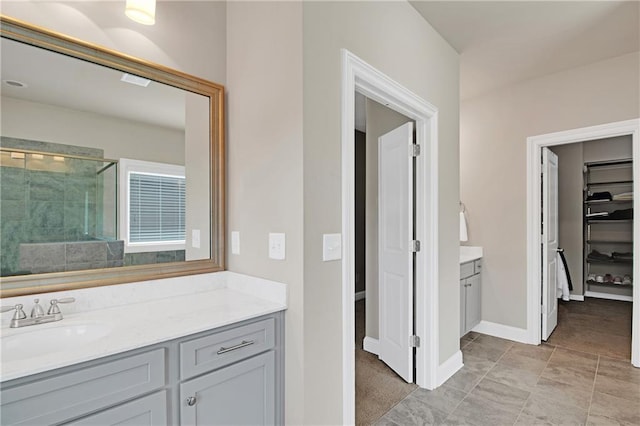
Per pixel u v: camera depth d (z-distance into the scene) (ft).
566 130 9.89
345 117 5.29
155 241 5.36
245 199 5.71
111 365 3.40
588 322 12.55
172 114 5.56
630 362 8.98
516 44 8.48
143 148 5.26
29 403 2.96
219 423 4.25
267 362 4.75
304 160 4.67
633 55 8.90
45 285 4.39
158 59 5.39
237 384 4.42
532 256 10.43
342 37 5.33
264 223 5.31
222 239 6.07
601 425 6.29
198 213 5.83
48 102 4.46
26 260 4.27
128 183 5.12
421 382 7.73
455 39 8.23
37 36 4.30
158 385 3.73
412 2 6.85
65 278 4.52
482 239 11.48
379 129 9.40
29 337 3.80
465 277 10.34
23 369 2.92
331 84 5.13
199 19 5.87
